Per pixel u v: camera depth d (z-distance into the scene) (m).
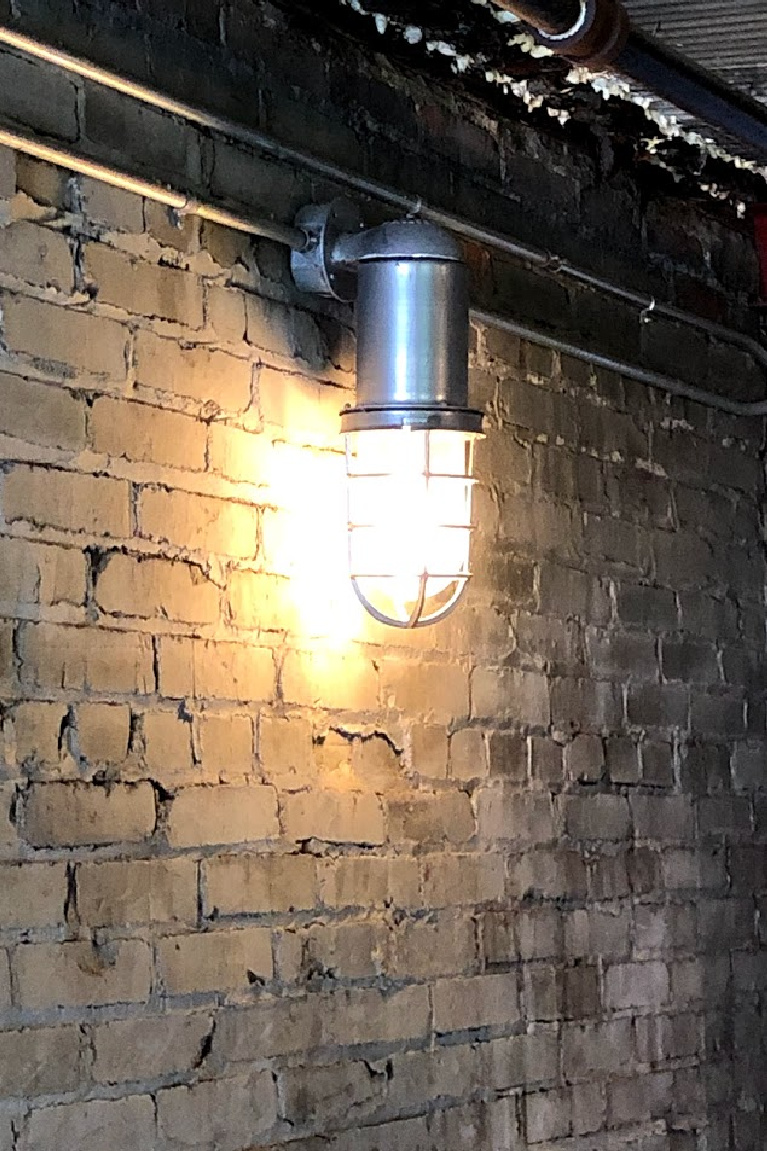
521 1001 2.80
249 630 2.34
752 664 3.52
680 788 3.26
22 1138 1.96
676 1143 3.15
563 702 2.97
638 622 3.20
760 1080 3.41
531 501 2.94
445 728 2.70
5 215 2.02
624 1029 3.04
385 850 2.55
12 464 2.01
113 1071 2.08
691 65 2.32
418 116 2.75
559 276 3.04
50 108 2.08
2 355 2.01
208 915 2.23
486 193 2.90
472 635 2.77
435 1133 2.59
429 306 2.33
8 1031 1.96
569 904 2.94
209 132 2.33
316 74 2.54
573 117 3.04
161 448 2.22
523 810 2.85
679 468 3.36
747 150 3.26
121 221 2.18
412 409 2.31
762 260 3.65
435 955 2.63
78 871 2.06
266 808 2.34
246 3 2.41
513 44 2.70
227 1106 2.24
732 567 3.50
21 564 2.01
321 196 2.52
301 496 2.45
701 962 3.27
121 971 2.10
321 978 2.41
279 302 2.43
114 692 2.12
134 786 2.14
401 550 2.35
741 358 3.58
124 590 2.15
